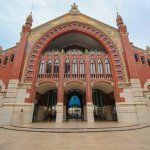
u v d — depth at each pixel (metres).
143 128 15.77
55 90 30.59
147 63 25.53
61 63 25.06
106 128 14.12
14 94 21.77
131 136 10.76
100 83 25.19
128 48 25.45
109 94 28.91
